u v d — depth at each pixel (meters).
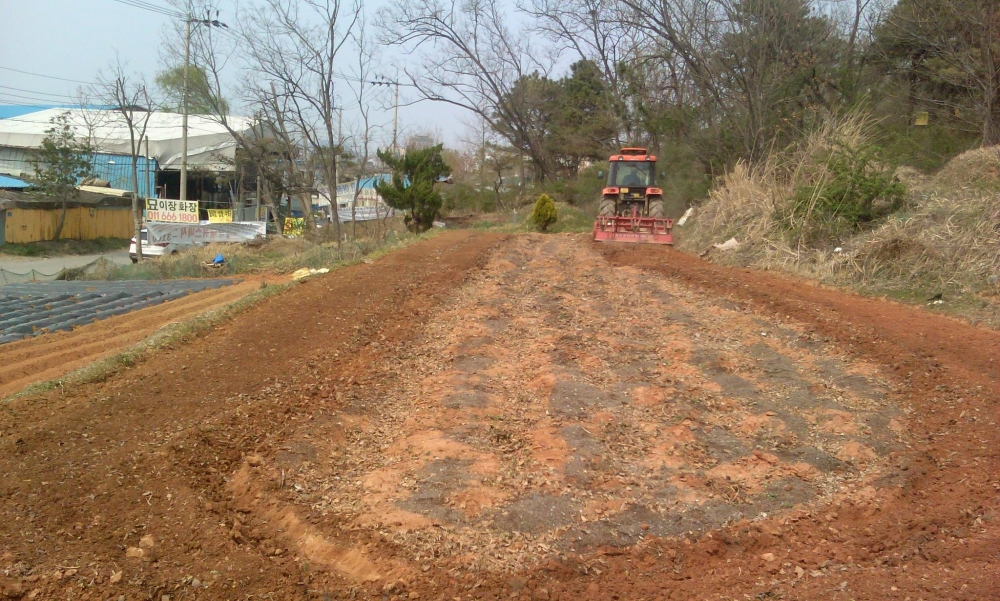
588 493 5.15
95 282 17.47
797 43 22.95
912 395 6.72
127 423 5.91
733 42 22.62
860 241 12.43
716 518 4.84
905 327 8.77
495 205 44.56
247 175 38.31
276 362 7.76
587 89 40.31
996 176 13.60
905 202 13.44
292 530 4.61
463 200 45.00
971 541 4.26
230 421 6.06
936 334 8.46
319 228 28.80
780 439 6.03
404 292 11.38
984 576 3.75
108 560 3.87
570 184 39.16
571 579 4.12
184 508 4.57
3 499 4.48
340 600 3.80
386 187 26.66
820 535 4.62
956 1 19.72
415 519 4.73
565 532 4.65
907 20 20.78
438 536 4.55
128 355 7.71
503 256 15.88
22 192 33.41
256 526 4.62
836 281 11.74
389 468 5.53
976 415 6.18
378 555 4.31
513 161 46.78
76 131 38.59
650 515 4.88
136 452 5.32
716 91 23.95
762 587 3.91
